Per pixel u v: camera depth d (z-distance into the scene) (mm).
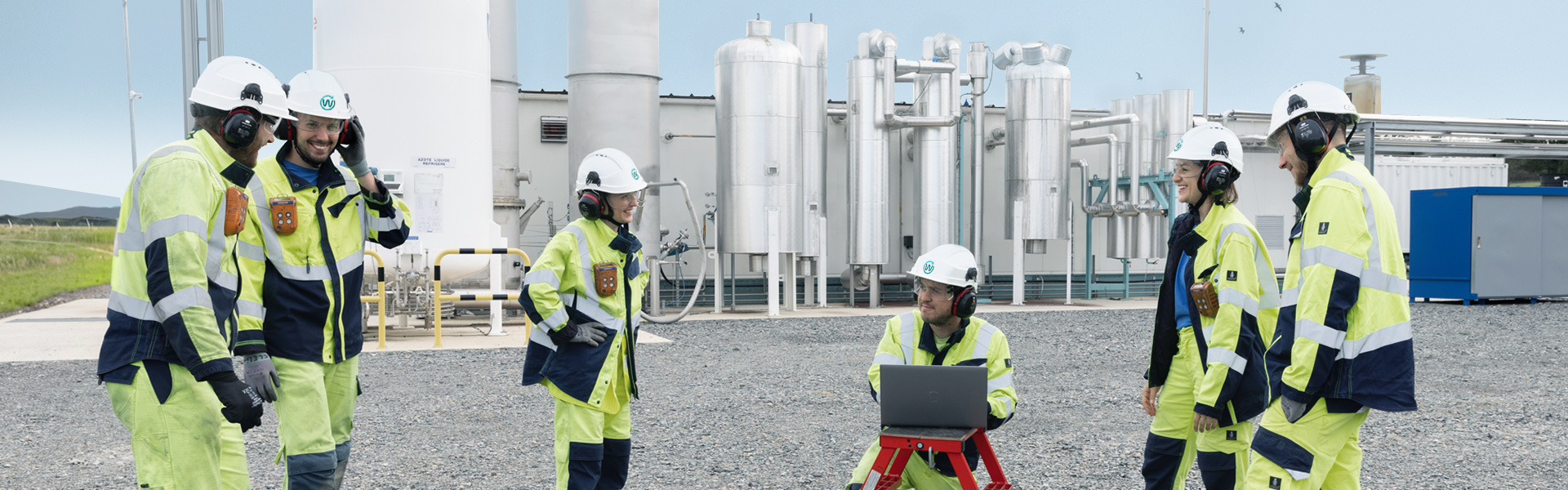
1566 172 29750
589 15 13492
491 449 5461
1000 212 17344
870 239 14828
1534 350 10102
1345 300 2900
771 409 6672
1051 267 17688
